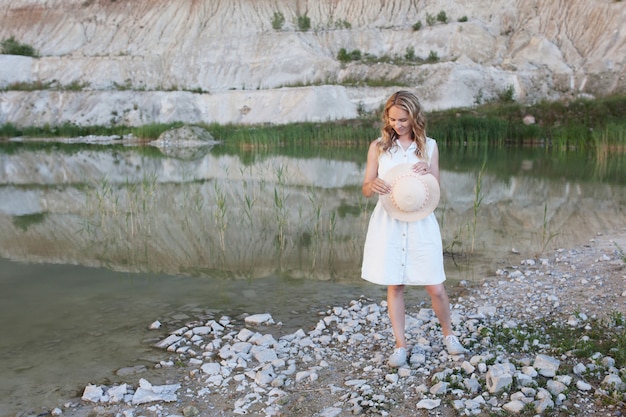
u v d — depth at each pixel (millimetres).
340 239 9031
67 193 14430
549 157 22516
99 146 36531
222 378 4172
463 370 4043
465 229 9398
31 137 47188
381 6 64625
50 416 3682
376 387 3902
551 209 11047
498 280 6598
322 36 61156
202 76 58906
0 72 57906
